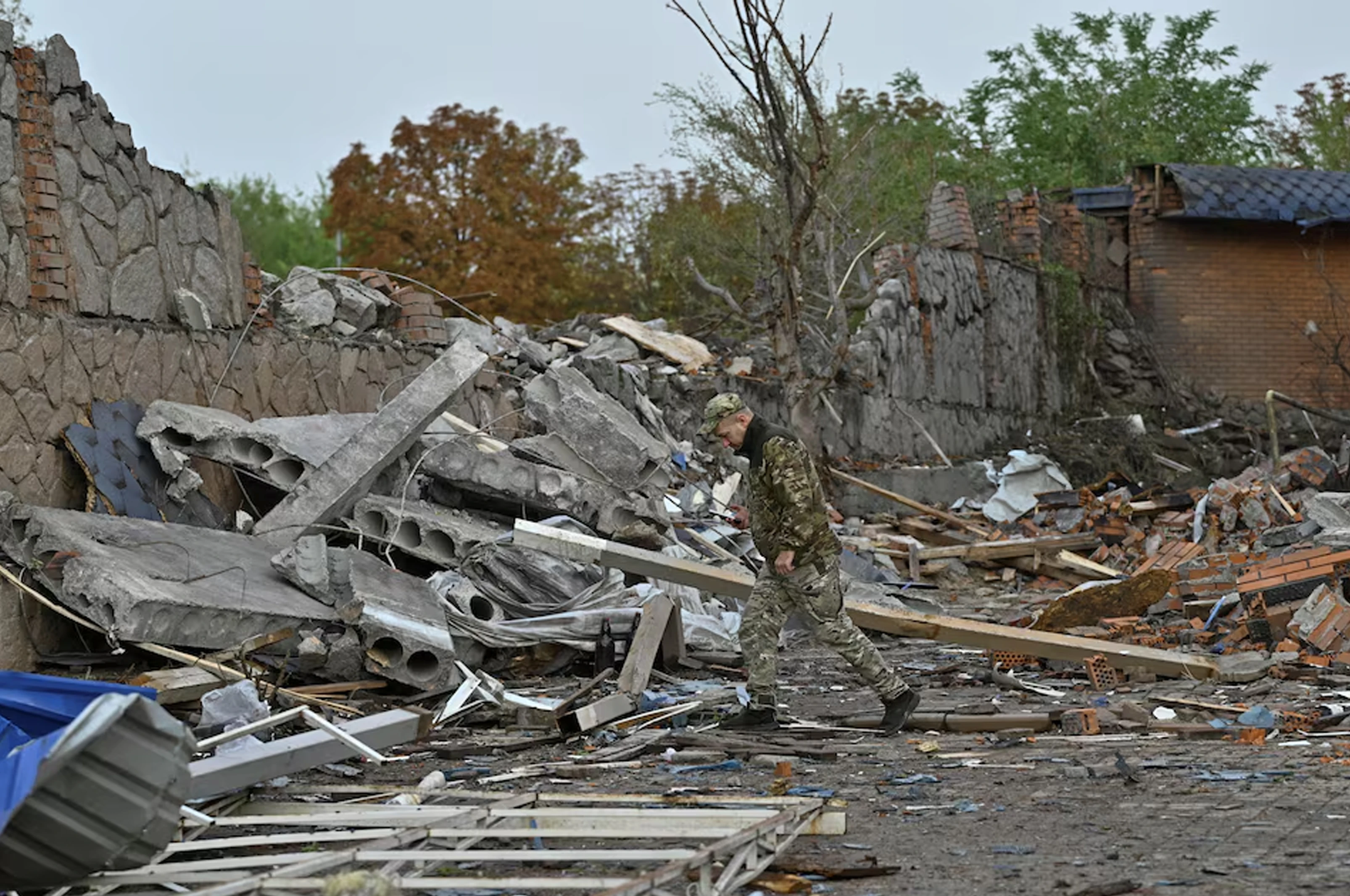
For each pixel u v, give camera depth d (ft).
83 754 15.92
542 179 197.77
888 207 139.74
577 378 51.39
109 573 32.19
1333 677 38.14
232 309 49.96
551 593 43.50
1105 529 76.79
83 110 40.98
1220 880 17.80
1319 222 127.13
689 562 37.04
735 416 31.86
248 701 29.53
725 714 34.17
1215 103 198.90
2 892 17.02
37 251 38.50
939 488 91.35
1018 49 202.18
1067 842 20.38
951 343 109.50
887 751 29.35
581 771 26.63
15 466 36.19
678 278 143.95
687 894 17.22
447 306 183.42
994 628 39.42
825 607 31.48
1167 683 38.91
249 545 40.78
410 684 35.32
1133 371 131.95
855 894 17.80
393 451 45.11
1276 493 73.56
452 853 18.17
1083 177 187.62
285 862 18.08
